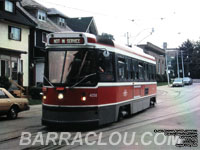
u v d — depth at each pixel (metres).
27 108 15.10
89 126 9.80
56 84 9.88
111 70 11.23
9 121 13.20
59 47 10.16
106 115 10.62
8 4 27.69
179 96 32.09
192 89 47.00
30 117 14.91
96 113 9.99
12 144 8.05
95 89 10.02
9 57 26.19
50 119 9.87
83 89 9.80
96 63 10.18
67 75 9.88
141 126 11.19
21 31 28.88
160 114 15.41
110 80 11.06
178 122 12.40
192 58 102.50
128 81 13.29
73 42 10.08
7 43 26.95
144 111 16.95
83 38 10.02
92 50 10.12
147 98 17.36
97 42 10.39
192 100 25.95
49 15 40.03
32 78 31.61
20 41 28.72
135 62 14.82
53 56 10.19
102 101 10.36
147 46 63.66
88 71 9.98
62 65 10.02
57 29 36.66
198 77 101.81
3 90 14.05
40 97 25.66
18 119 14.02
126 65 13.15
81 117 9.69
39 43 33.03
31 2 36.94
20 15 29.47
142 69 16.34
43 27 33.25
